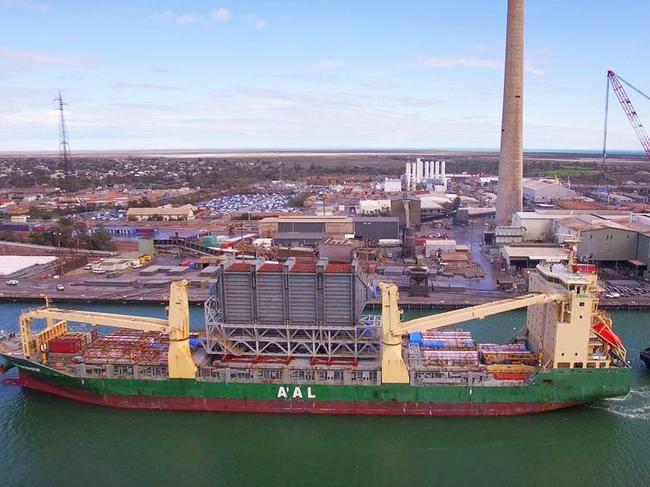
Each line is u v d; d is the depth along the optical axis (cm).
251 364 6894
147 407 6988
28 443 6297
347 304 6812
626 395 6562
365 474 5762
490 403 6606
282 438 6356
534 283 7412
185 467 5872
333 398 6719
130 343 7575
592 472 5759
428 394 6606
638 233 13175
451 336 7512
